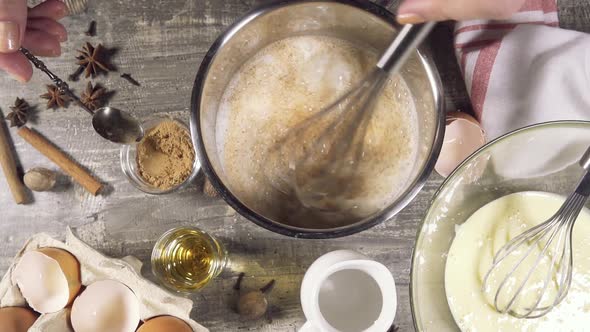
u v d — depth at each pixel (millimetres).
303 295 497
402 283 554
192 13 567
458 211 508
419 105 500
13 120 555
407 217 556
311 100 515
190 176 542
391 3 507
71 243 525
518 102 533
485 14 419
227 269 555
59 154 557
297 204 502
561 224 460
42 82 566
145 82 564
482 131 541
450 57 562
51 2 525
